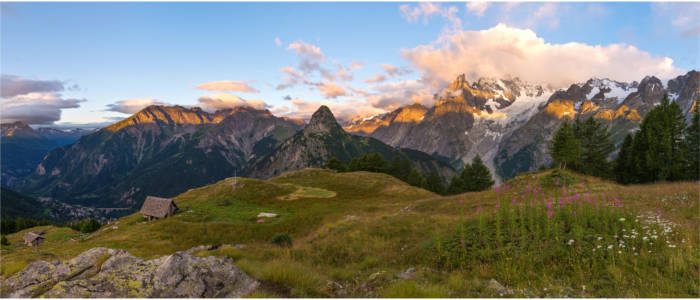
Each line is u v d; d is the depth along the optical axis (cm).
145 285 884
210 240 4078
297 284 1077
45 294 808
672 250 1069
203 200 6756
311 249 1998
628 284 899
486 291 902
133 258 1081
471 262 1227
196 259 1025
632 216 1454
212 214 5538
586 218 1414
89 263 1047
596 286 909
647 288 862
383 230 2170
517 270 1080
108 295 827
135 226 5134
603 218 1405
